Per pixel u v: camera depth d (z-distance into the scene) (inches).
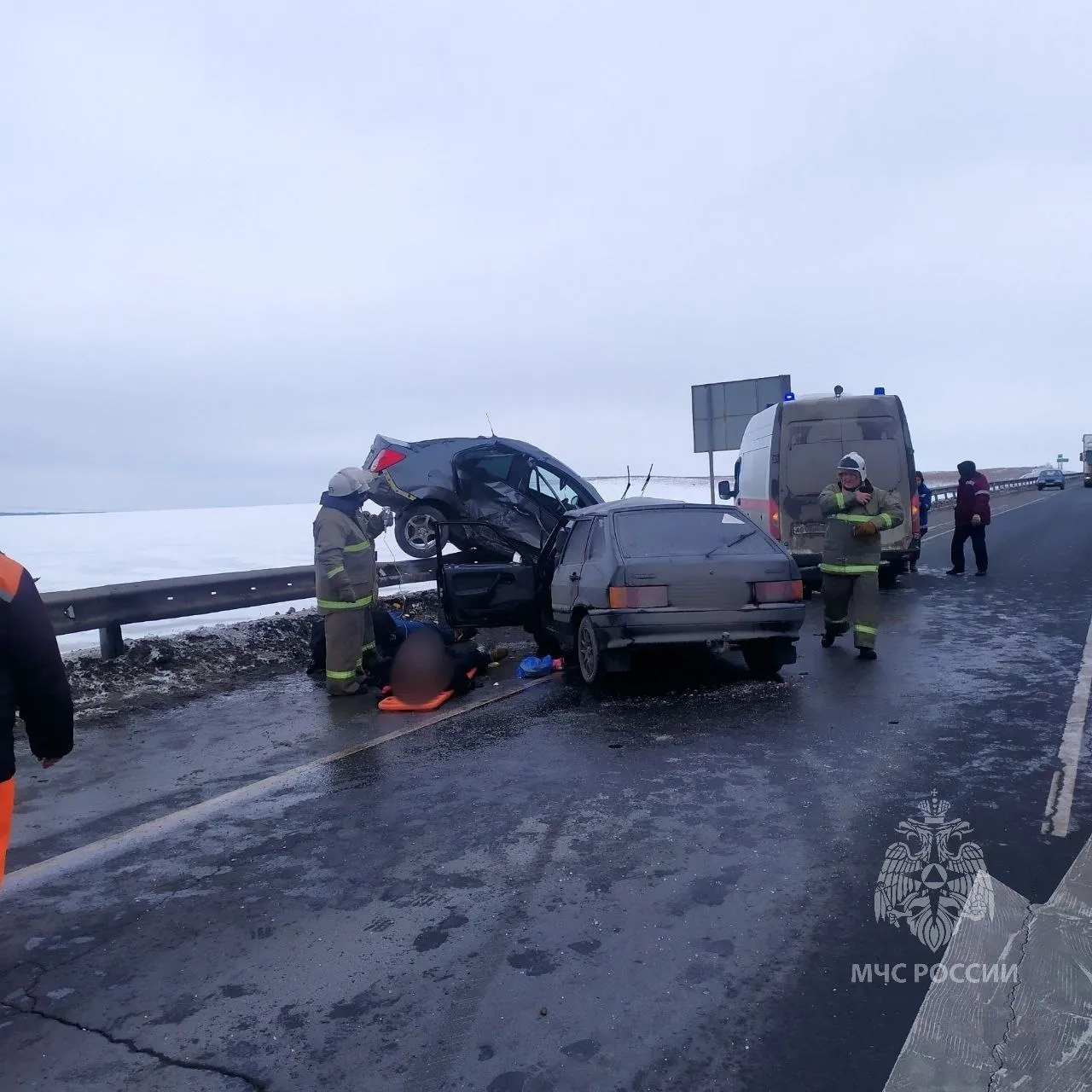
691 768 226.2
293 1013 128.3
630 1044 116.3
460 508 580.4
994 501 1882.4
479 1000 128.2
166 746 281.9
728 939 140.9
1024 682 300.5
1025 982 126.4
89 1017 130.5
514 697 325.1
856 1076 108.5
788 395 572.4
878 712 270.8
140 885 176.4
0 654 114.0
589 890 160.7
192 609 397.1
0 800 113.7
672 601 299.0
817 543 551.8
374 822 202.5
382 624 370.3
